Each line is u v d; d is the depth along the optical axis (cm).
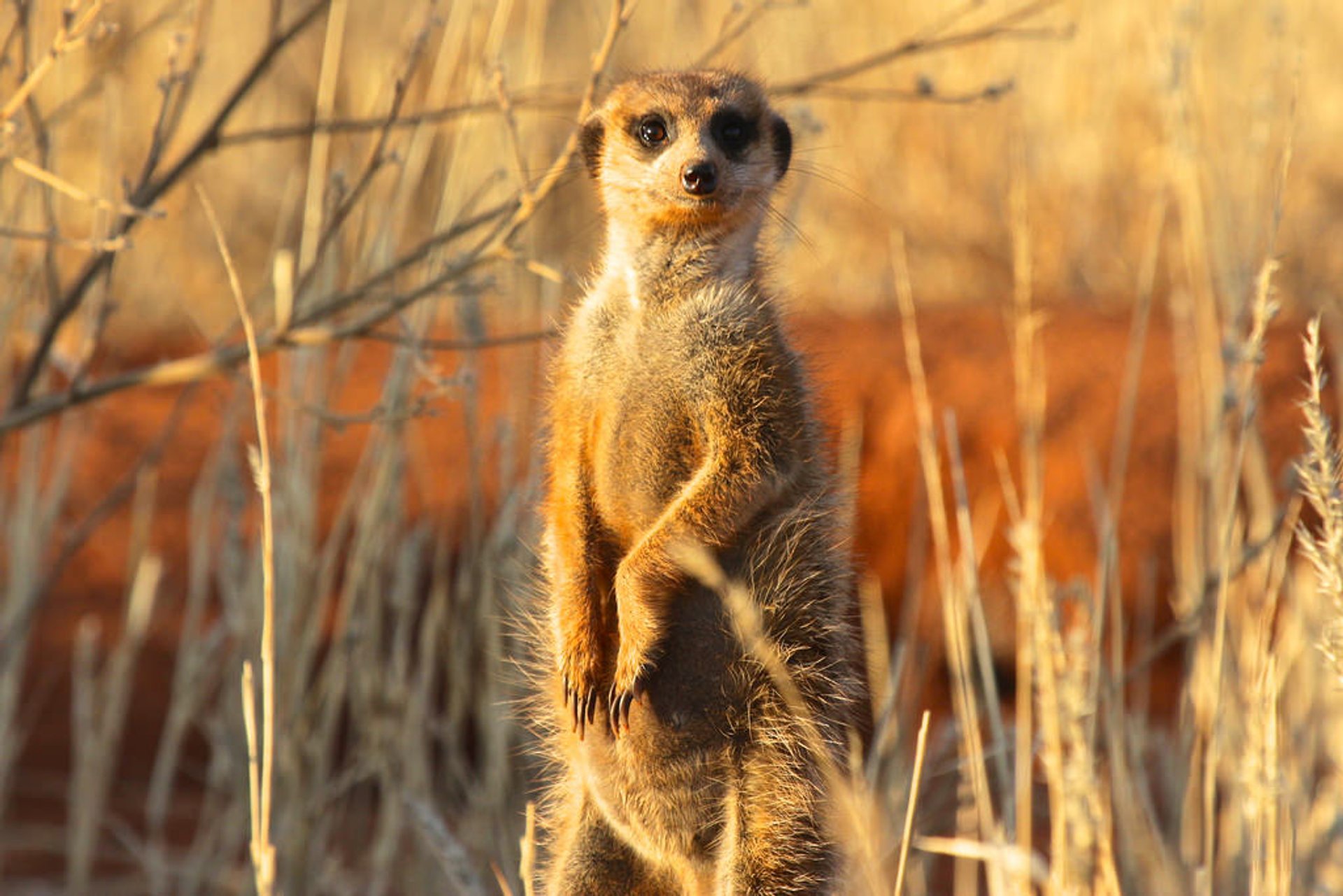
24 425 827
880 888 639
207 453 1273
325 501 1196
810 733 668
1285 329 1298
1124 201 1650
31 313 1048
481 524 935
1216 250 1123
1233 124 1603
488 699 916
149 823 1068
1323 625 718
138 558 1112
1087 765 571
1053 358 1321
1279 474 1157
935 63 1734
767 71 1706
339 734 1095
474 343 790
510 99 855
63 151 1432
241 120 1706
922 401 781
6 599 1004
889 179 1686
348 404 1269
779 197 988
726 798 682
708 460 672
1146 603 1102
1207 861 700
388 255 959
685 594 669
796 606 678
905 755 921
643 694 673
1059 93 1702
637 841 698
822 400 729
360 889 962
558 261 1053
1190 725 826
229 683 941
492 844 895
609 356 696
